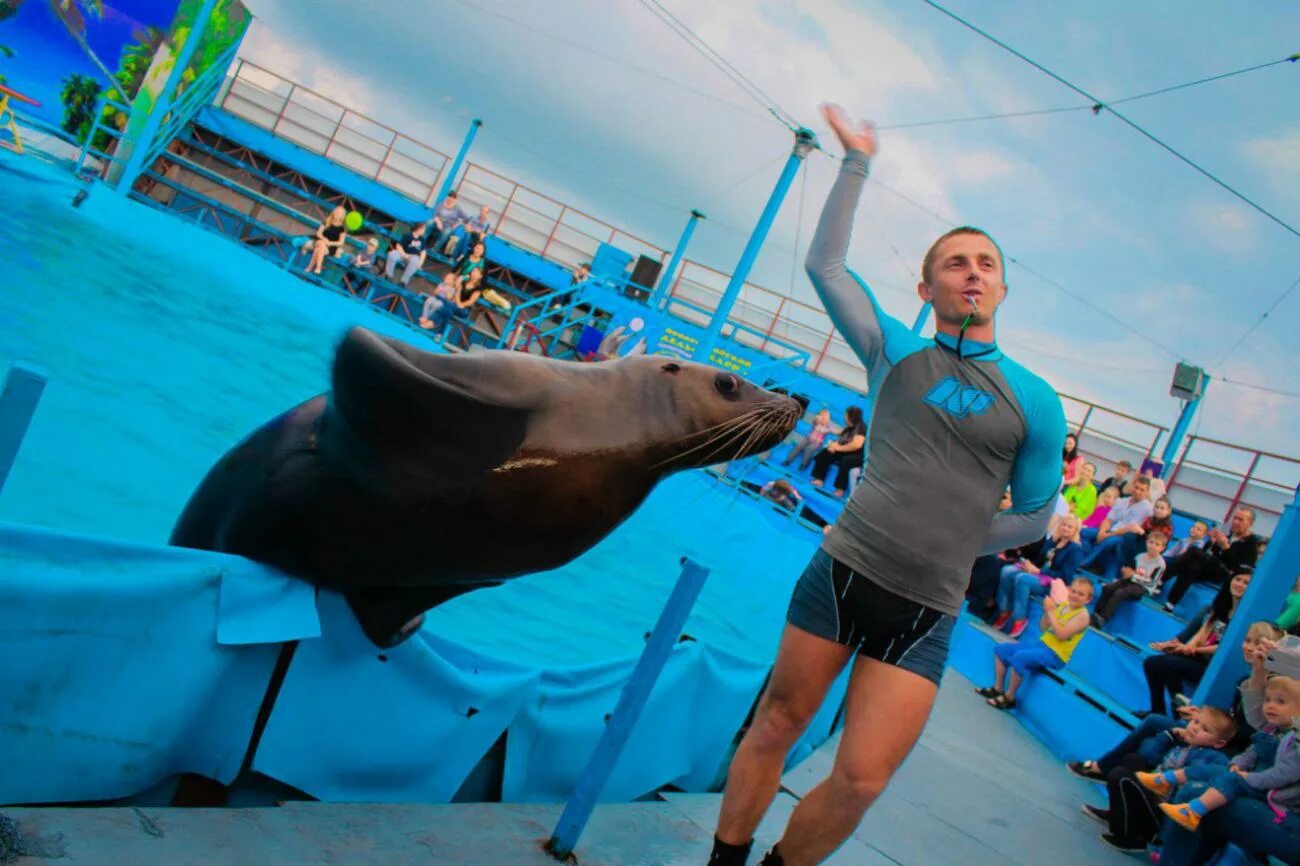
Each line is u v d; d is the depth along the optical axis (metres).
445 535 2.06
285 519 2.07
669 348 18.28
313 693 2.22
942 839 4.13
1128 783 4.96
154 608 1.88
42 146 15.98
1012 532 2.42
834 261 2.51
